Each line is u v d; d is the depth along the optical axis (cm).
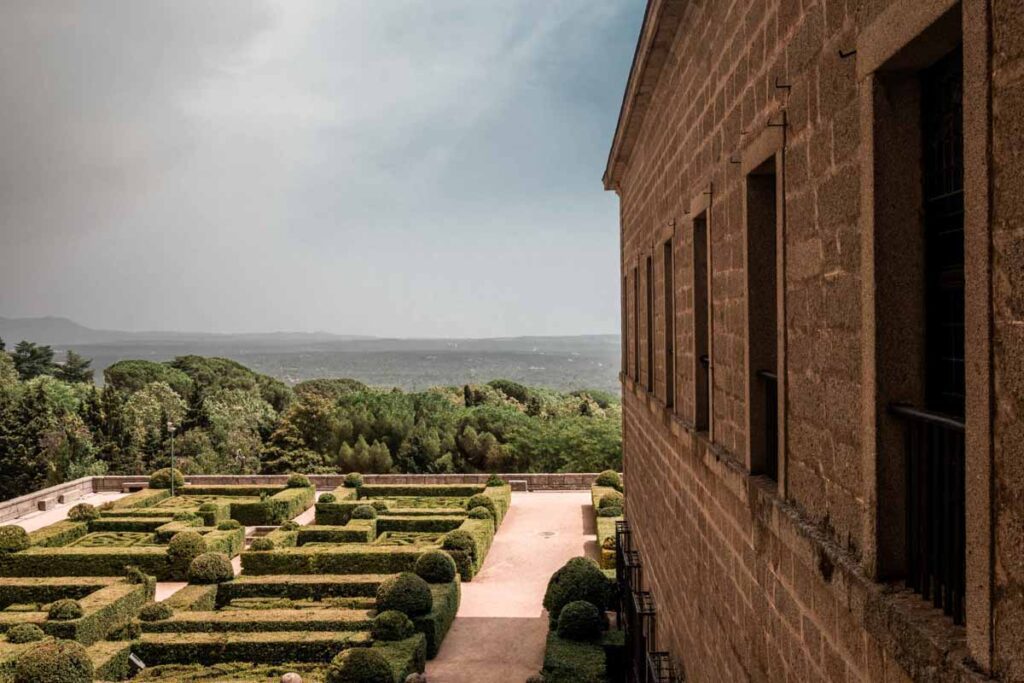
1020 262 246
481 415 4944
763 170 589
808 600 472
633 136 1476
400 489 3578
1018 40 244
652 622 1289
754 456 607
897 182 358
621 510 2917
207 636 1741
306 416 4819
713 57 734
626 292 1828
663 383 1167
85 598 1936
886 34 338
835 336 425
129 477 4012
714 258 744
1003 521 258
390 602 1827
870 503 371
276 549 2472
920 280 361
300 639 1712
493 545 2839
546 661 1513
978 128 265
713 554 770
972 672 274
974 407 272
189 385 8006
